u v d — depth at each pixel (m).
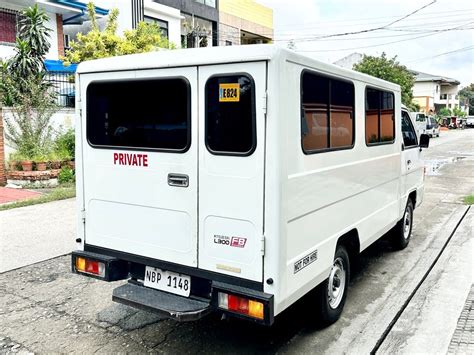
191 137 3.38
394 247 6.57
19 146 11.30
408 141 6.67
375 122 5.00
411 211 6.89
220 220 3.30
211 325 4.23
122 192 3.82
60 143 11.93
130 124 3.72
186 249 3.49
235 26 26.42
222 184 3.26
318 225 3.71
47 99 11.73
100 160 3.92
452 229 7.81
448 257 6.29
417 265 5.96
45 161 11.27
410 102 32.84
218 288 3.25
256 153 3.11
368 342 3.92
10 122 11.24
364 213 4.77
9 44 14.93
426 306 4.67
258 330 4.14
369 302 4.78
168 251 3.60
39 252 6.29
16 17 15.09
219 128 3.24
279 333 4.09
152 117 3.58
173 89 3.45
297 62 3.25
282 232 3.13
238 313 3.17
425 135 7.01
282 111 3.07
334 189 3.97
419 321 4.33
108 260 3.86
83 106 3.99
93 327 4.17
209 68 3.25
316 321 4.08
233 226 3.25
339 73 3.98
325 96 3.75
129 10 17.48
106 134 3.87
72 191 10.33
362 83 4.55
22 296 4.85
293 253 3.32
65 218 8.16
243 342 3.92
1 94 11.38
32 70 12.02
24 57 11.81
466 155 21.47
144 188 3.68
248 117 3.12
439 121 56.00
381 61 30.94
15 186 10.97
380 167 5.19
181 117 3.43
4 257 6.07
